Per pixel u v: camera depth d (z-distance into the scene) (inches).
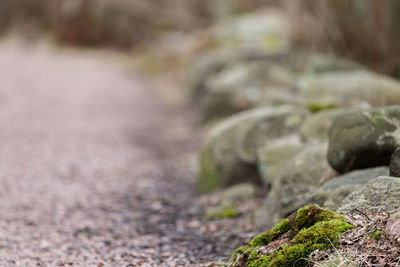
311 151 197.2
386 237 162.6
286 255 165.3
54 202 212.5
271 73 279.4
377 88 230.4
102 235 195.8
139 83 470.3
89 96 382.6
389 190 168.9
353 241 164.1
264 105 258.2
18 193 215.9
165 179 234.4
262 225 194.2
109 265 181.0
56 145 259.3
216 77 327.3
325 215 169.3
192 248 188.5
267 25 503.2
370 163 183.8
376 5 269.4
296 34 351.9
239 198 212.4
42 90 375.9
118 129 289.3
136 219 205.5
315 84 240.4
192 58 504.4
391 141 181.3
